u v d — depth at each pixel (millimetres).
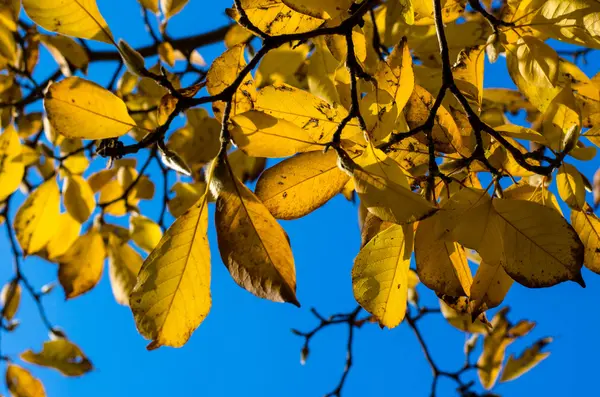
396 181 1245
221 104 1329
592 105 1406
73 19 1325
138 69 1325
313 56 1467
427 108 1380
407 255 1312
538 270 1261
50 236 1853
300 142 1289
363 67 1429
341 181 1304
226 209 1244
